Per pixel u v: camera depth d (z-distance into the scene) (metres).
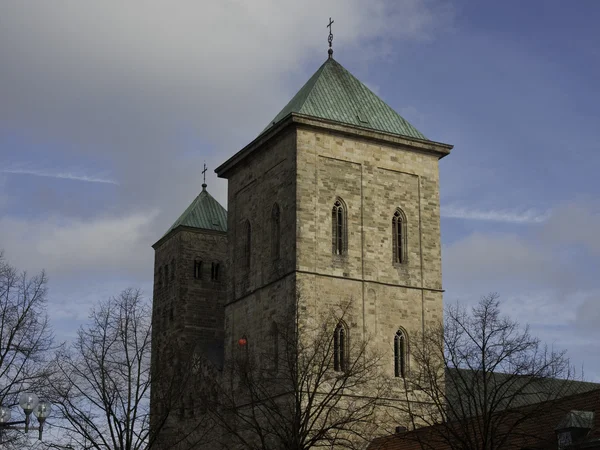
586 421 60.62
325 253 89.75
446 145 98.00
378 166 94.56
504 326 74.25
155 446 86.75
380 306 91.06
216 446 94.56
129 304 77.88
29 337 75.06
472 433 73.19
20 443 71.38
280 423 79.25
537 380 66.06
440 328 80.88
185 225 120.62
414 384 75.19
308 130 91.62
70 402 73.19
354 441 83.81
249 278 95.44
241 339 94.44
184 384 88.19
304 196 90.00
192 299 118.50
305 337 84.12
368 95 98.50
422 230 95.50
